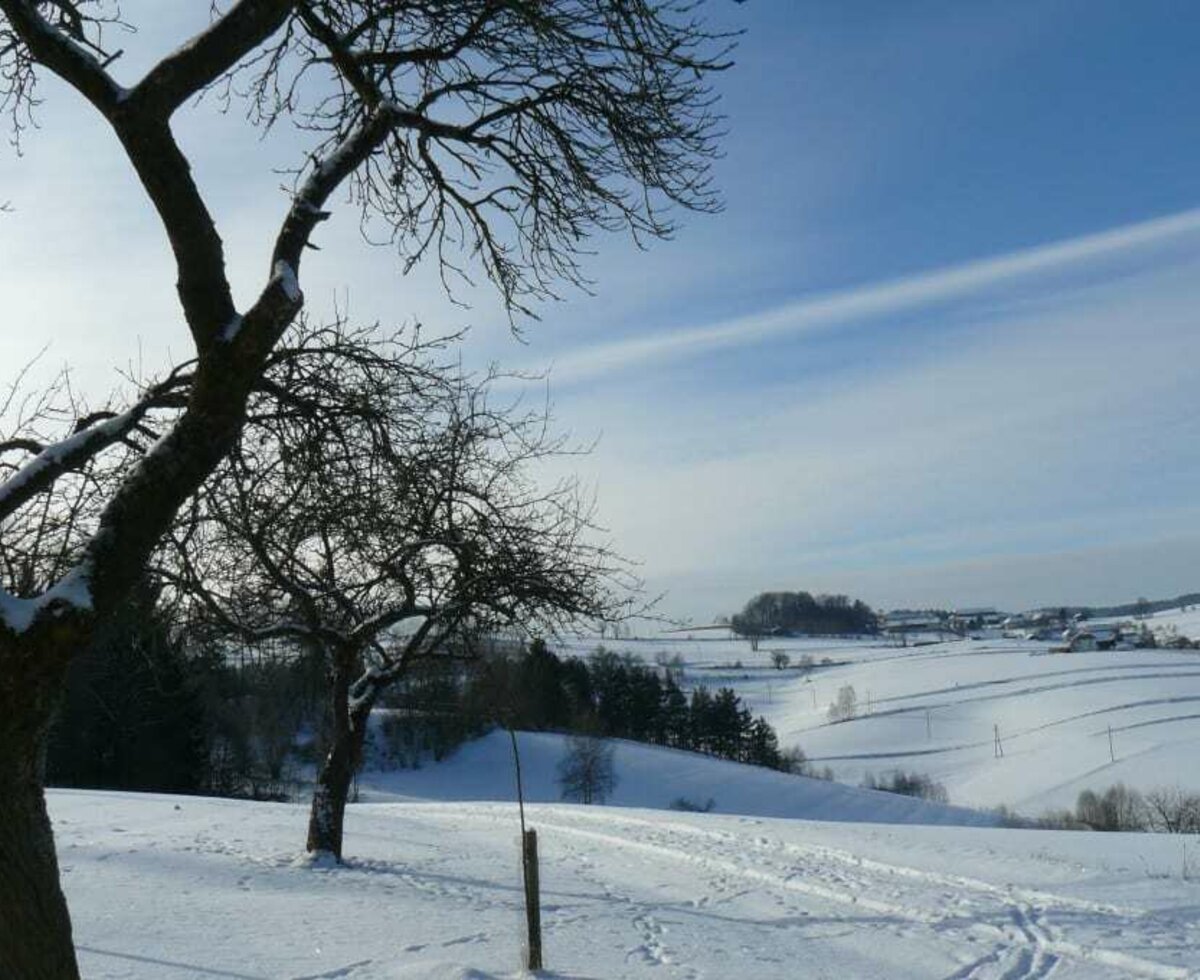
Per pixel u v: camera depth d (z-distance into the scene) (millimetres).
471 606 13789
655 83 6715
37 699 4098
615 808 27188
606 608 13422
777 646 198500
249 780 41625
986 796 95125
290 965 9633
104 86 4656
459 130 6672
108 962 9477
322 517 7812
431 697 17656
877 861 16938
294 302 4758
